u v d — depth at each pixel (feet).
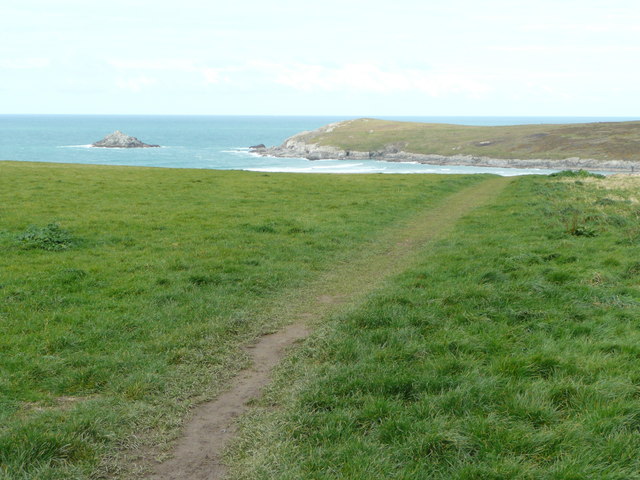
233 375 28.09
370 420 21.81
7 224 65.51
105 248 55.83
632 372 24.21
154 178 122.21
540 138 485.15
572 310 33.91
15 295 38.58
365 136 573.33
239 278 45.80
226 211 80.94
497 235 62.90
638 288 38.29
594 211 77.36
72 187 101.35
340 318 34.91
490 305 35.68
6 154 504.84
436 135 554.87
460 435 19.98
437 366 25.98
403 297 37.55
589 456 18.42
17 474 18.15
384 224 77.36
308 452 20.08
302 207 88.17
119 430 21.88
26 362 27.94
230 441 21.57
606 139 445.37
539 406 21.72
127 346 30.89
